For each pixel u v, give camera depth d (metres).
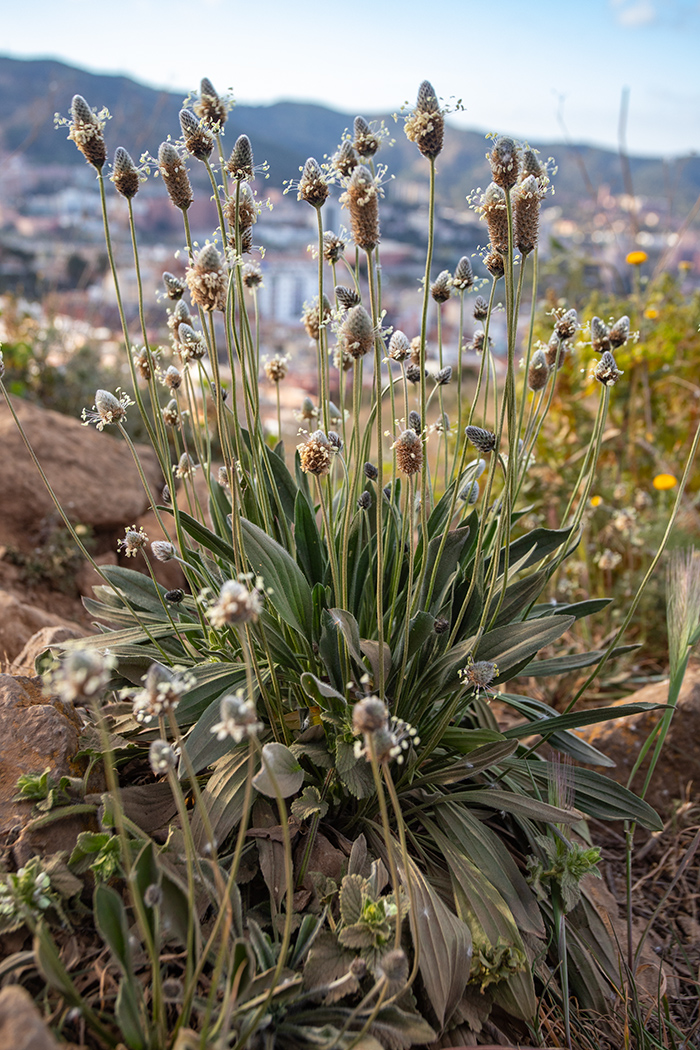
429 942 1.52
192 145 1.70
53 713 1.89
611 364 1.94
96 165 1.70
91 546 3.80
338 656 1.84
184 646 2.13
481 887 1.72
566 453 4.61
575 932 1.95
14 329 5.95
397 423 2.09
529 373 2.23
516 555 2.29
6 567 3.59
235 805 1.68
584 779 2.08
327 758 1.78
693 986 2.04
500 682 1.98
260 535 1.88
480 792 1.85
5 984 1.35
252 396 2.00
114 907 1.30
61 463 3.92
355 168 1.57
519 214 1.78
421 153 1.57
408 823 1.99
